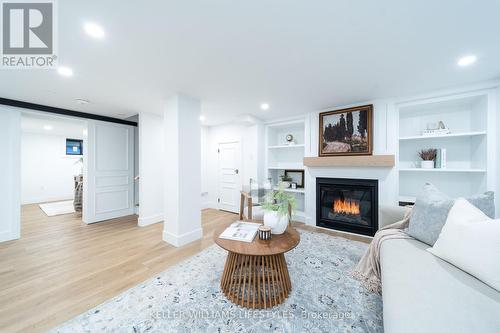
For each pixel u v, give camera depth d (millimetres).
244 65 1928
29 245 2703
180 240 2678
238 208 4508
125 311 1482
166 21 1319
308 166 3533
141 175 3607
